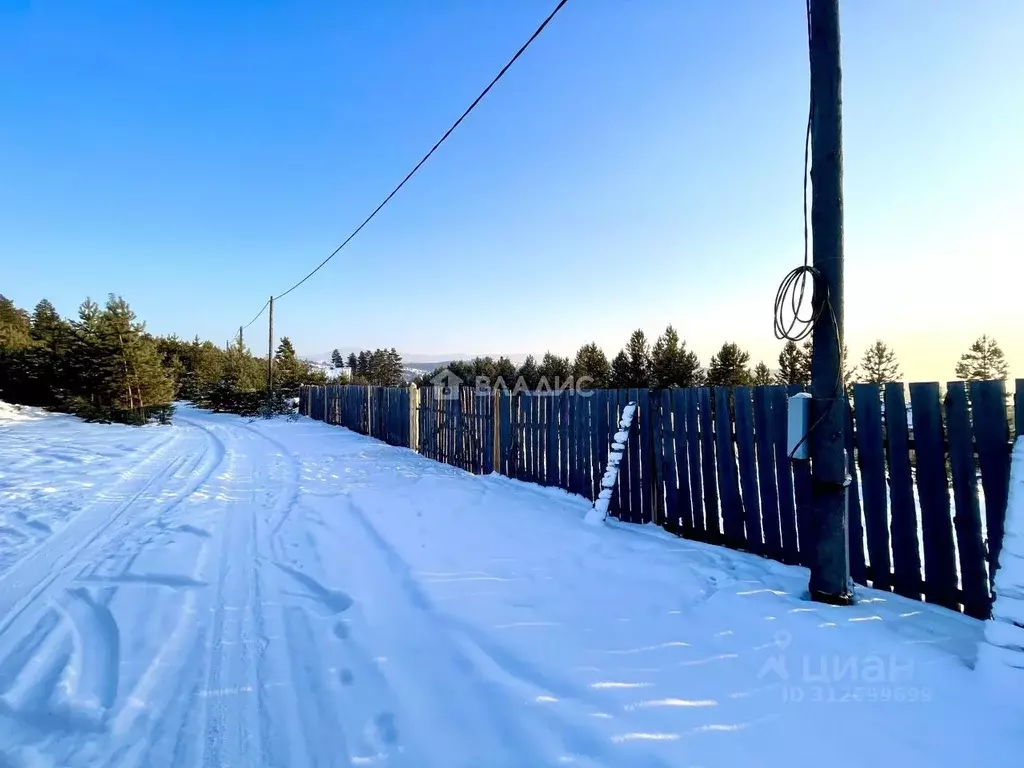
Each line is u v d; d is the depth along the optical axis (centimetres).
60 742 224
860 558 360
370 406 1491
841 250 331
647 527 514
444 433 980
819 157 333
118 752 220
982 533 300
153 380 2138
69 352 2039
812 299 337
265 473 855
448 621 318
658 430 512
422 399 1095
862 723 211
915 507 331
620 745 205
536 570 396
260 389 2659
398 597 365
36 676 270
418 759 208
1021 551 238
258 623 333
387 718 236
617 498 561
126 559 441
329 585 388
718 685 242
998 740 197
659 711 225
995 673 226
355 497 651
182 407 3122
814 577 327
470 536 482
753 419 421
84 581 395
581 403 624
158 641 309
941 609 312
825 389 329
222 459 1012
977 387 301
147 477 817
